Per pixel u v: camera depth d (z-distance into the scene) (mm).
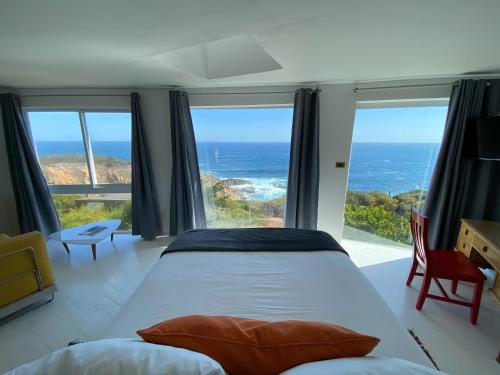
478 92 2230
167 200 3369
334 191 3039
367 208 3113
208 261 1573
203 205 3314
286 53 1903
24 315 1841
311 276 1407
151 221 3221
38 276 1880
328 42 1695
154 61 2098
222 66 2357
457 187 2428
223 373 594
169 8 1263
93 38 1620
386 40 1647
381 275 2398
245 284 1329
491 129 2066
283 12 1310
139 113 2971
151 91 3029
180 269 1474
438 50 1786
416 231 1973
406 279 2330
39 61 2064
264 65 2232
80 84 2852
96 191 3387
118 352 596
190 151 3129
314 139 2805
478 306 1709
